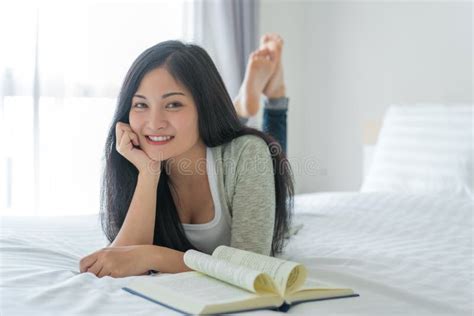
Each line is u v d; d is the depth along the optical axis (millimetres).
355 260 1264
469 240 1545
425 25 2891
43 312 836
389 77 3035
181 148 1173
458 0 2768
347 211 1874
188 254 1043
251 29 3109
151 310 859
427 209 1882
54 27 2539
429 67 2881
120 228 1307
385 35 3045
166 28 2846
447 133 2416
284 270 899
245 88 2090
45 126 2539
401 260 1270
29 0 2461
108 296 925
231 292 895
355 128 3172
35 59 2477
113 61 2693
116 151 1273
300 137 3406
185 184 1269
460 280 1129
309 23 3363
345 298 965
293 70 3414
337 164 3254
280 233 1342
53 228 1560
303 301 914
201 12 2934
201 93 1178
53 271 1061
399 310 936
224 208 1248
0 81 2418
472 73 2725
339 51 3234
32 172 2502
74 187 2621
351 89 3188
